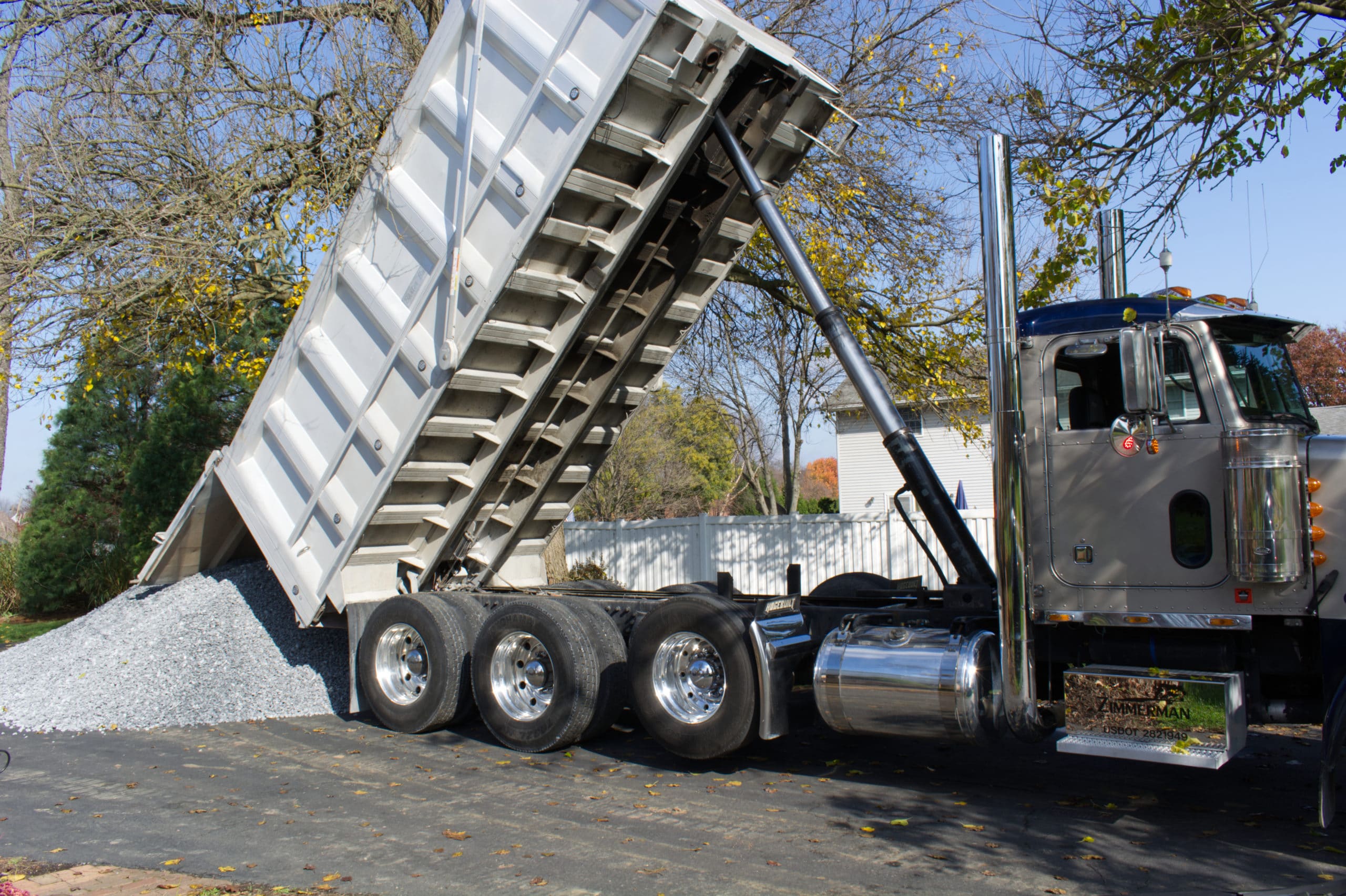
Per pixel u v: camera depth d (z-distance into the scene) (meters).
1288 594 5.12
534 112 6.54
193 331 11.27
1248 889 4.34
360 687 7.99
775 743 7.42
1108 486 5.67
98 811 5.72
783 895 4.32
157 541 9.48
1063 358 5.87
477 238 6.86
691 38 6.15
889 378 13.44
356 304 7.62
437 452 7.63
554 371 7.42
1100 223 7.88
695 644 6.49
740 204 7.69
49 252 9.74
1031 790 6.08
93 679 8.57
